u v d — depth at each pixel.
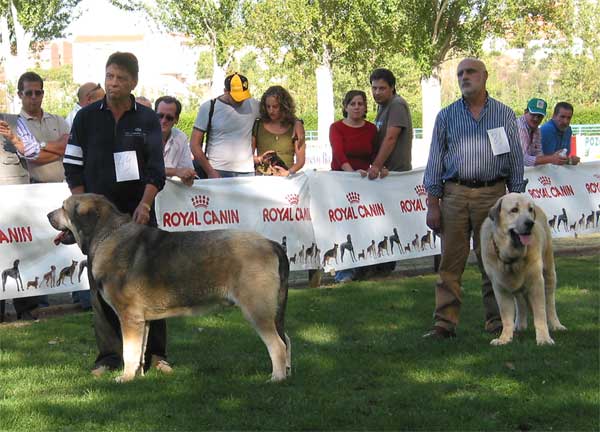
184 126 42.44
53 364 6.30
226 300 5.67
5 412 5.09
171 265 5.62
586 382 5.51
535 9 31.22
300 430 4.80
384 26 30.50
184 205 8.94
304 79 42.28
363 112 10.23
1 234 8.08
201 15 34.81
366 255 10.21
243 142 9.51
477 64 6.73
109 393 5.47
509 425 4.82
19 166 8.55
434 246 10.88
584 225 12.42
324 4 31.47
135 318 5.73
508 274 6.57
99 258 5.78
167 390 5.56
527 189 11.70
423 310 8.05
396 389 5.48
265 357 6.38
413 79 53.22
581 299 8.29
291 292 9.09
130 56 6.09
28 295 8.23
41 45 42.78
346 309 8.11
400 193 10.54
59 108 56.31
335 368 6.00
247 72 51.38
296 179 9.68
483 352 6.36
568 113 11.79
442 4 30.19
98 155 6.16
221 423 4.89
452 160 6.92
